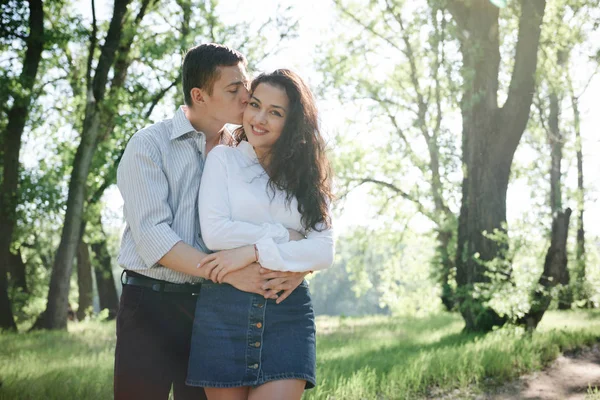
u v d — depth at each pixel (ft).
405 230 94.94
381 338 46.93
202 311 10.97
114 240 95.76
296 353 10.61
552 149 85.81
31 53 64.54
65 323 62.08
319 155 11.54
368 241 97.04
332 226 11.63
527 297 41.63
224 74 11.39
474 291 45.62
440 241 87.10
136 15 66.28
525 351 32.60
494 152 46.60
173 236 10.87
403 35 84.69
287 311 10.84
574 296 44.32
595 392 24.99
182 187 11.46
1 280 65.57
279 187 11.16
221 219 10.80
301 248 10.88
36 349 38.96
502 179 46.70
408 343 41.88
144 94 68.08
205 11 68.59
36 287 97.25
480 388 26.40
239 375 10.47
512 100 46.11
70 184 62.75
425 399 24.32
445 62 61.46
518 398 25.08
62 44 65.67
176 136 11.45
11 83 62.59
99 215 80.79
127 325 11.36
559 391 26.48
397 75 91.50
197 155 11.64
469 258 46.88
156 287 11.31
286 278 10.78
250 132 11.35
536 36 45.44
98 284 90.12
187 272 10.80
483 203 46.70
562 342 37.22
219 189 11.01
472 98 46.62
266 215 11.14
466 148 48.34
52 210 68.80
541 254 48.62
